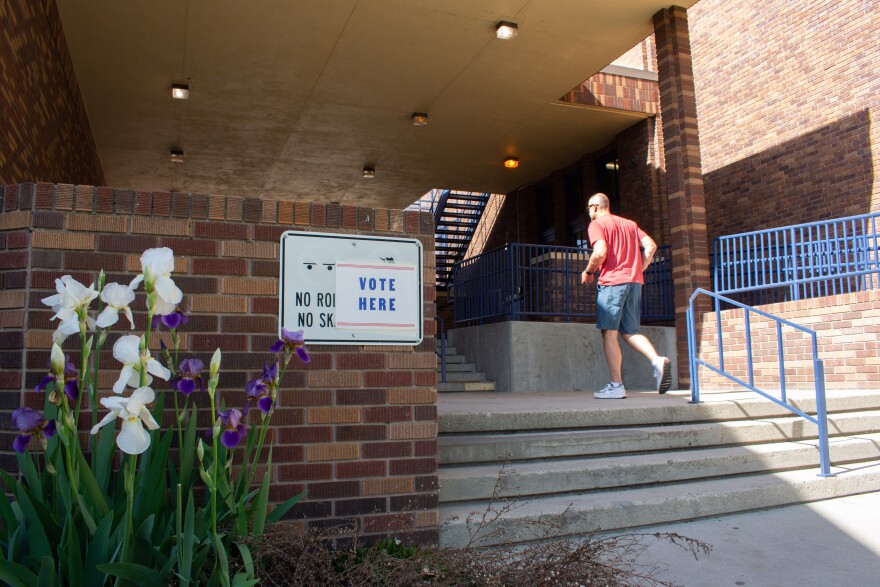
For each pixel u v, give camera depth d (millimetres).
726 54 12359
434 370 3412
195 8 7746
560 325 8672
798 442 5434
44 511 2312
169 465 2875
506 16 8141
